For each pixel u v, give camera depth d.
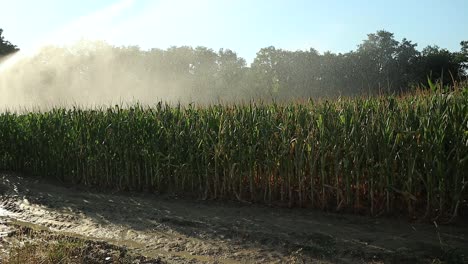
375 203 9.57
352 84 52.91
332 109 10.06
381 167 9.12
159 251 7.89
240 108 11.74
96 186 14.12
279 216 9.80
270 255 7.48
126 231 9.16
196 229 9.09
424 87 10.64
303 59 57.31
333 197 10.31
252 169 10.94
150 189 13.09
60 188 14.23
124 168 13.50
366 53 55.34
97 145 13.96
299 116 10.34
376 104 10.10
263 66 59.62
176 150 12.18
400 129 8.87
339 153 9.59
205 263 7.19
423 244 7.51
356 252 7.33
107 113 14.28
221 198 11.49
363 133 9.29
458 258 6.90
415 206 9.16
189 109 12.88
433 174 8.62
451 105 8.76
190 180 12.27
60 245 7.60
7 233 8.88
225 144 11.25
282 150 10.45
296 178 10.55
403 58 53.91
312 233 8.41
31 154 16.56
